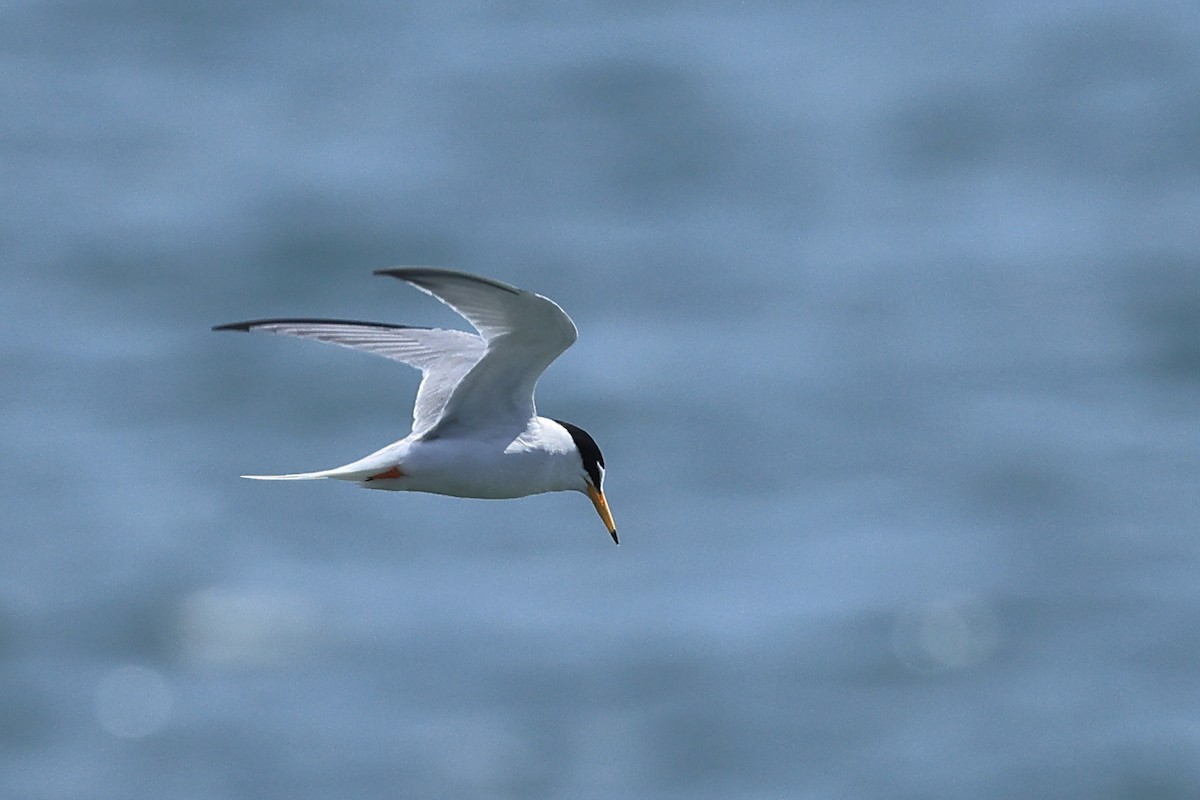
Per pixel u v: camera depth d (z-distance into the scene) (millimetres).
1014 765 20562
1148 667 22328
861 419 29516
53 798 20562
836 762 20625
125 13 56094
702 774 20328
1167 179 41906
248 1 56938
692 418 29250
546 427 10766
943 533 25594
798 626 23016
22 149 44719
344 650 22766
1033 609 23562
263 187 40875
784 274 36406
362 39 53656
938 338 32750
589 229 38969
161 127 46875
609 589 23922
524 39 53000
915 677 22156
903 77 49344
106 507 26984
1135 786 20203
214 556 25266
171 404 30844
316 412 30438
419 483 10539
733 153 43750
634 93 48094
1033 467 27766
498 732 20922
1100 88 48188
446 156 43000
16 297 35625
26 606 24141
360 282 36938
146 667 22875
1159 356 31875
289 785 20375
